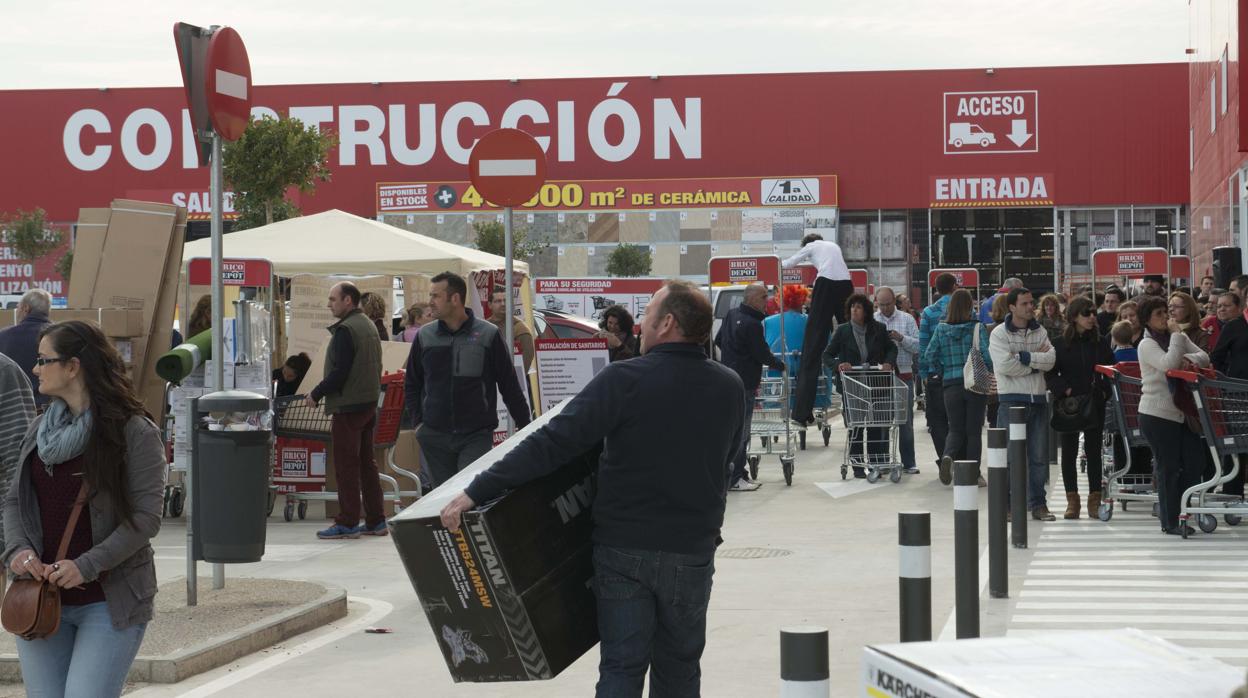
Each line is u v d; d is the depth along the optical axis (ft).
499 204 38.99
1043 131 170.40
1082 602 29.17
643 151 176.55
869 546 37.35
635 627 15.85
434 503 15.67
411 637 26.63
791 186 171.73
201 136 28.43
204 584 30.53
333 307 40.06
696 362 16.17
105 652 15.71
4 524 15.84
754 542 38.42
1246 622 27.02
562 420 15.52
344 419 40.01
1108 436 50.01
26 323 37.93
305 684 22.89
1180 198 168.76
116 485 15.65
